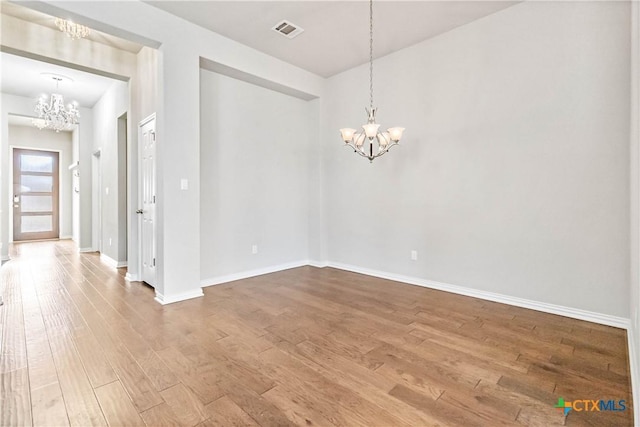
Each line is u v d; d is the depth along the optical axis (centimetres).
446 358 208
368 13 312
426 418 151
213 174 389
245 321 270
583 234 270
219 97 392
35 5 246
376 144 418
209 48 346
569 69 273
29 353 212
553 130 282
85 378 183
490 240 323
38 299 327
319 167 486
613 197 256
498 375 188
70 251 654
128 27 287
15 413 153
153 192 366
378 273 425
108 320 271
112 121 528
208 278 386
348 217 459
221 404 161
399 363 202
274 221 459
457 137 344
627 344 226
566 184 277
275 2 296
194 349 220
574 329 252
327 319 275
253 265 434
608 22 255
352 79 445
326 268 478
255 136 432
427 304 314
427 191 371
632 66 216
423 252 378
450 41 346
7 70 474
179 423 147
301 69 447
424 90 369
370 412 155
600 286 263
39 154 821
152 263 373
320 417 152
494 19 314
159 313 288
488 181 322
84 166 662
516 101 302
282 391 172
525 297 303
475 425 146
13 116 655
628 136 248
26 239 809
